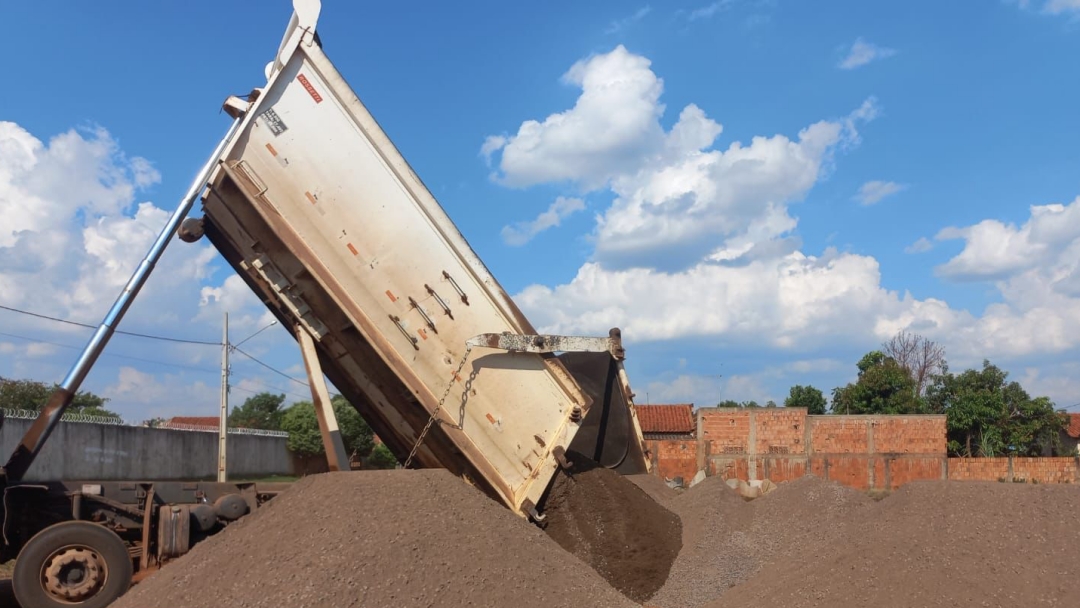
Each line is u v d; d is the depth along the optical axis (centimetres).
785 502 1314
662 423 5003
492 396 1101
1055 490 885
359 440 4172
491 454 1099
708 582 1086
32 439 949
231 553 823
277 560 796
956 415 4550
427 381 1083
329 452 1043
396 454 1256
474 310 1095
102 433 2642
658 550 1152
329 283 1052
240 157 1046
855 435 3603
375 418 1240
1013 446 4459
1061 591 724
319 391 1061
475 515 902
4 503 923
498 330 1102
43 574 865
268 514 884
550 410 1120
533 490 1104
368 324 1066
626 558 1125
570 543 1116
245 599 749
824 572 880
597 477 1194
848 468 3588
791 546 1162
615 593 873
